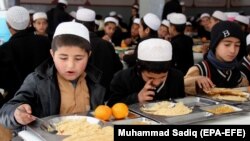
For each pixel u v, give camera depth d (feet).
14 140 4.01
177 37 12.87
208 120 4.43
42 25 15.52
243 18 18.16
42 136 3.78
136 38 18.03
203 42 19.52
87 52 4.68
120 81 6.20
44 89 4.77
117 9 31.45
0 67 8.70
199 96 5.91
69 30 4.53
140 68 5.89
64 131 3.98
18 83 8.84
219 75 7.04
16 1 17.52
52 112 4.78
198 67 7.07
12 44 8.82
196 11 36.06
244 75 7.72
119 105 4.52
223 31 6.72
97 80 5.23
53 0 27.68
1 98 7.50
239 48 6.97
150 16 12.47
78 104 4.98
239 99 5.66
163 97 5.97
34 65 9.00
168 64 5.63
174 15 13.55
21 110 4.23
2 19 11.19
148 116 4.52
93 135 3.81
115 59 10.57
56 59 4.59
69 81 4.94
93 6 30.25
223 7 37.55
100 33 17.54
